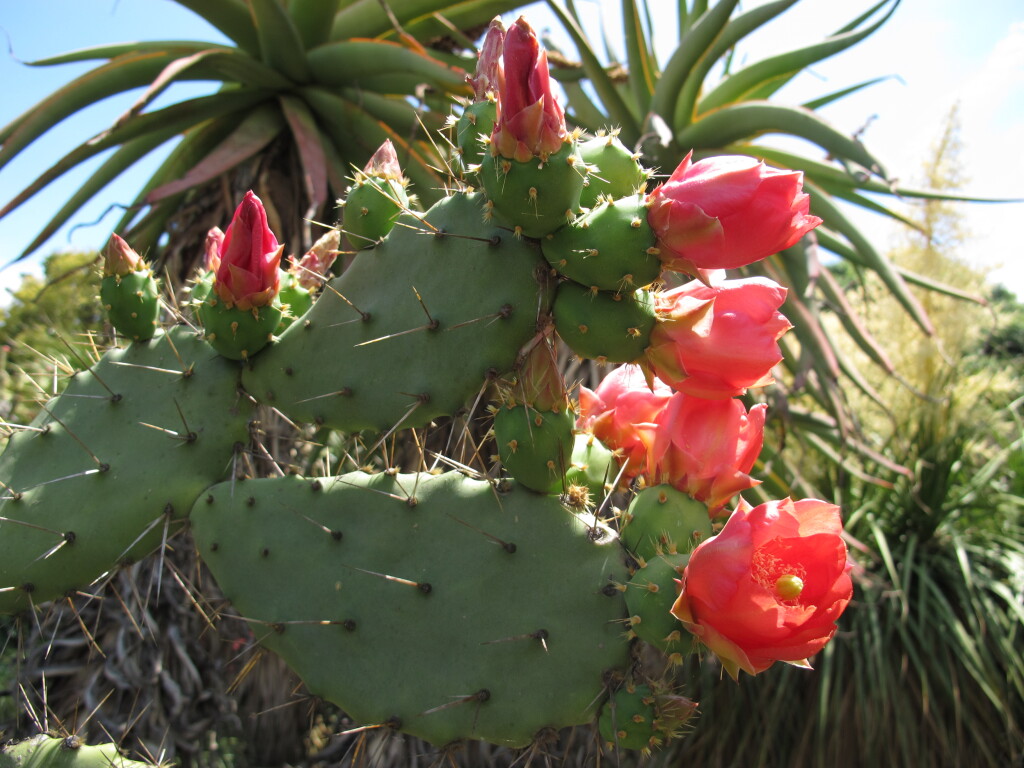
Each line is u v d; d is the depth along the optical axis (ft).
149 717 3.10
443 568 1.27
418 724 1.23
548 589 1.23
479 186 1.34
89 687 3.01
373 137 3.59
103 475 1.47
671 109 3.74
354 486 1.35
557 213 1.17
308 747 4.02
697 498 1.24
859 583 4.12
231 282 1.42
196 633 3.42
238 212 1.41
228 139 3.44
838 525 1.11
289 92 3.65
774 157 3.95
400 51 3.37
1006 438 5.16
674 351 1.17
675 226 1.11
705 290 1.21
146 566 3.20
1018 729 3.94
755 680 4.15
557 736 1.21
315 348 1.44
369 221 1.45
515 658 1.22
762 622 1.03
